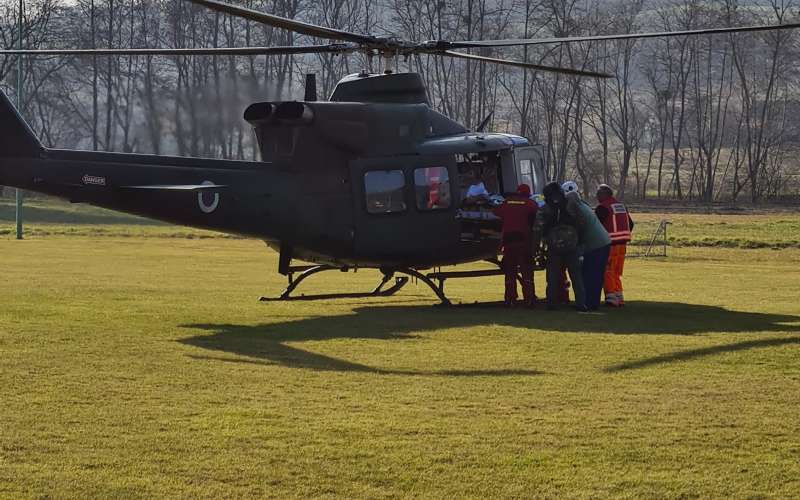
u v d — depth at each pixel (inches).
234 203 593.0
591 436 301.3
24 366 393.1
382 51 624.1
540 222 610.2
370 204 612.7
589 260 620.1
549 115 3203.7
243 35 2999.5
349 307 639.1
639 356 433.1
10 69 2701.8
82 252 1222.9
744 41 3489.2
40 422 309.6
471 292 776.9
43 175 592.1
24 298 640.4
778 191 3294.8
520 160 655.8
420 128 631.2
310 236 606.2
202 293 710.5
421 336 492.7
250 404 336.5
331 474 265.6
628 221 642.8
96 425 307.6
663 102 3486.7
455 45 601.9
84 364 400.5
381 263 632.4
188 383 368.5
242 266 1028.5
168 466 270.2
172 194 589.9
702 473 268.8
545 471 269.6
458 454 283.0
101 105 2679.6
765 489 257.3
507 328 523.5
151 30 3026.6
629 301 684.7
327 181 605.3
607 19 3388.3
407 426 310.2
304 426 309.4
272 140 604.1
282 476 263.7
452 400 345.4
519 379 381.1
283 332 505.0
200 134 952.3
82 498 245.8
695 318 573.3
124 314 563.8
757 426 312.7
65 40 2974.9
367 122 610.9
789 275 960.3
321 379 378.9
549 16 3171.8
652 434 303.7
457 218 631.8
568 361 420.8
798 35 3540.8
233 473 265.3
